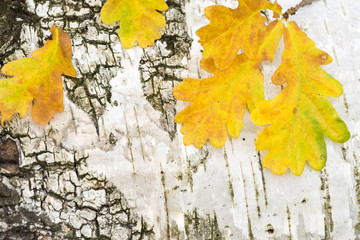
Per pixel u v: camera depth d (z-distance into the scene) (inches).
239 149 26.0
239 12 25.9
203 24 26.5
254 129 26.1
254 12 26.0
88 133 25.8
